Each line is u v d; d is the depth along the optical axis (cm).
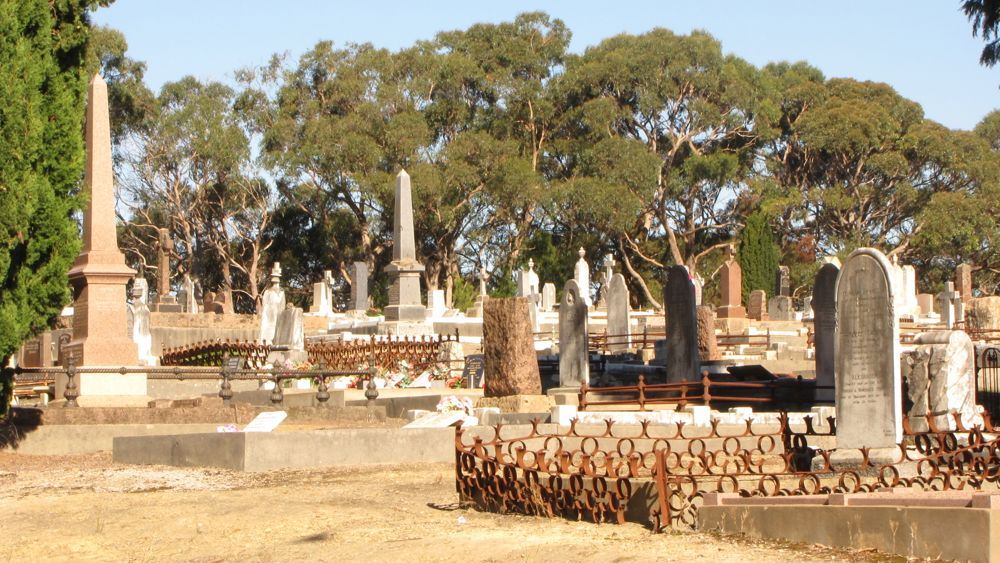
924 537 959
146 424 2202
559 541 1116
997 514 919
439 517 1313
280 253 9112
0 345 1942
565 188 8131
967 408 1623
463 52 9131
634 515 1195
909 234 8825
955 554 937
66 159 2031
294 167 8144
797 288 8662
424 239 8938
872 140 8819
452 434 1889
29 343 3772
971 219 8381
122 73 8231
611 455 1277
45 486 1686
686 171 8644
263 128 8625
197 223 8725
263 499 1474
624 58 8650
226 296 7356
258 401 2802
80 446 2136
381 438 1850
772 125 9181
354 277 7394
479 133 8462
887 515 986
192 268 8725
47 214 1969
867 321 1427
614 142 8294
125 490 1622
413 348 3569
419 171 8012
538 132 9088
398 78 8638
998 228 8669
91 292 2441
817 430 1884
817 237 9119
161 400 2497
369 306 8181
